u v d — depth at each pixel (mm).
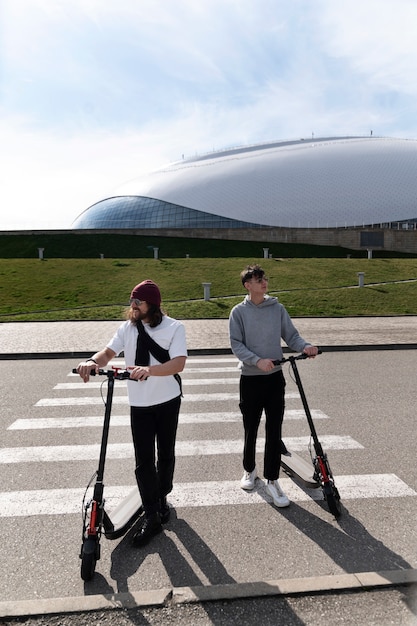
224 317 16641
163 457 3510
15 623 2539
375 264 28969
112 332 13195
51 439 5246
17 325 14781
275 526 3498
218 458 4750
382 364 9156
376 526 3475
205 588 2768
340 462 4605
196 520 3594
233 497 3951
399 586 2799
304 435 5340
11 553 3170
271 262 29609
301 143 73312
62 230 51031
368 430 5484
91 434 5402
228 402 6707
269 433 3834
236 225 58219
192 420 5910
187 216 59938
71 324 15016
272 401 3811
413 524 3500
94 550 2895
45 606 2635
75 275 26266
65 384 7762
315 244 51125
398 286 22078
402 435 5324
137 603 2660
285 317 3932
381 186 58500
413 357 9844
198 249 48000
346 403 6574
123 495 3973
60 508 3756
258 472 4461
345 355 10125
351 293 20719
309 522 3549
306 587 2770
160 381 3363
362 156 62562
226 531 3438
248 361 3660
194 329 13820
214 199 59719
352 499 3881
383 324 14719
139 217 62000
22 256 44250
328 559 3080
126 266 28438
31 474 4367
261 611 2621
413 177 59531
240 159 65750
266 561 3072
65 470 4449
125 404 6586
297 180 59438
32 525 3518
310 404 6527
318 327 14078
